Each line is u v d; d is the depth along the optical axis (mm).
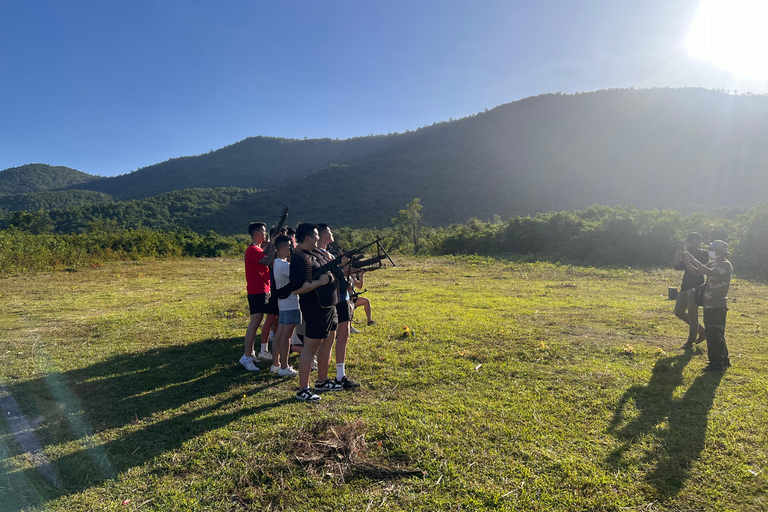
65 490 2680
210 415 3695
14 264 16422
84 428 3502
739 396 4047
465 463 2924
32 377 4766
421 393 4168
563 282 12930
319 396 4082
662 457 2994
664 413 3682
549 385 4344
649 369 4828
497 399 4004
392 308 8680
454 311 8328
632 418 3578
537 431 3357
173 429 3453
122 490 2678
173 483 2742
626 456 3010
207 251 30219
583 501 2539
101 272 16859
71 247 21141
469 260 21016
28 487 2701
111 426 3535
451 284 12695
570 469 2854
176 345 6078
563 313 8109
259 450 3076
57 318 8086
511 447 3117
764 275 13188
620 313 8086
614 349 5629
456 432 3318
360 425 3355
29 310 8922
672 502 2551
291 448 3078
